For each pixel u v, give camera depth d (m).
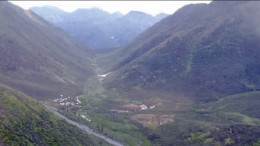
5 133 119.94
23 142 120.44
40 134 132.12
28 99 154.12
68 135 144.50
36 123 137.38
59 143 133.62
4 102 136.75
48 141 130.75
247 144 157.88
